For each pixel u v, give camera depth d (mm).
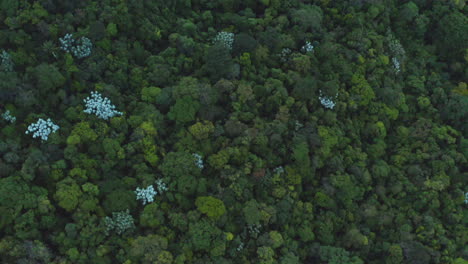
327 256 48312
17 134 43250
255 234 46312
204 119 49125
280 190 48281
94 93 47250
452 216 52812
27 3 48188
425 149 56688
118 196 42750
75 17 50531
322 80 56562
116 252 41719
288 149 50969
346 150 53844
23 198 39750
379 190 53906
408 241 50281
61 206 40969
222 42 54531
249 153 49031
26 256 38625
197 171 46188
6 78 43625
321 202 50219
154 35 53938
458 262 49625
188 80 50156
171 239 43344
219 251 43469
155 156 46312
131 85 50812
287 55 56750
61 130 44562
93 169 44031
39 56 47562
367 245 49938
